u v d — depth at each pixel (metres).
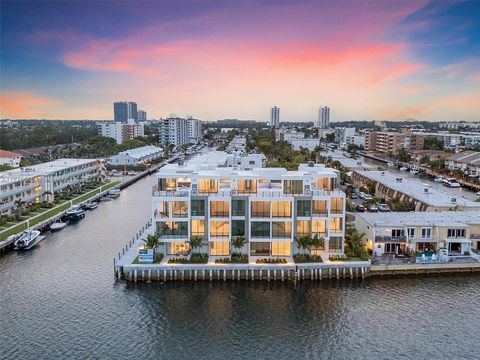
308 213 73.44
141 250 71.56
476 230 78.81
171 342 53.22
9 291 66.69
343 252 75.19
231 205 72.81
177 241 73.81
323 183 78.94
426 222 78.81
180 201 72.81
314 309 61.09
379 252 76.50
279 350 51.72
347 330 55.94
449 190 156.50
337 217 74.94
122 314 59.69
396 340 53.88
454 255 75.81
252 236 73.31
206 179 75.50
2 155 197.00
